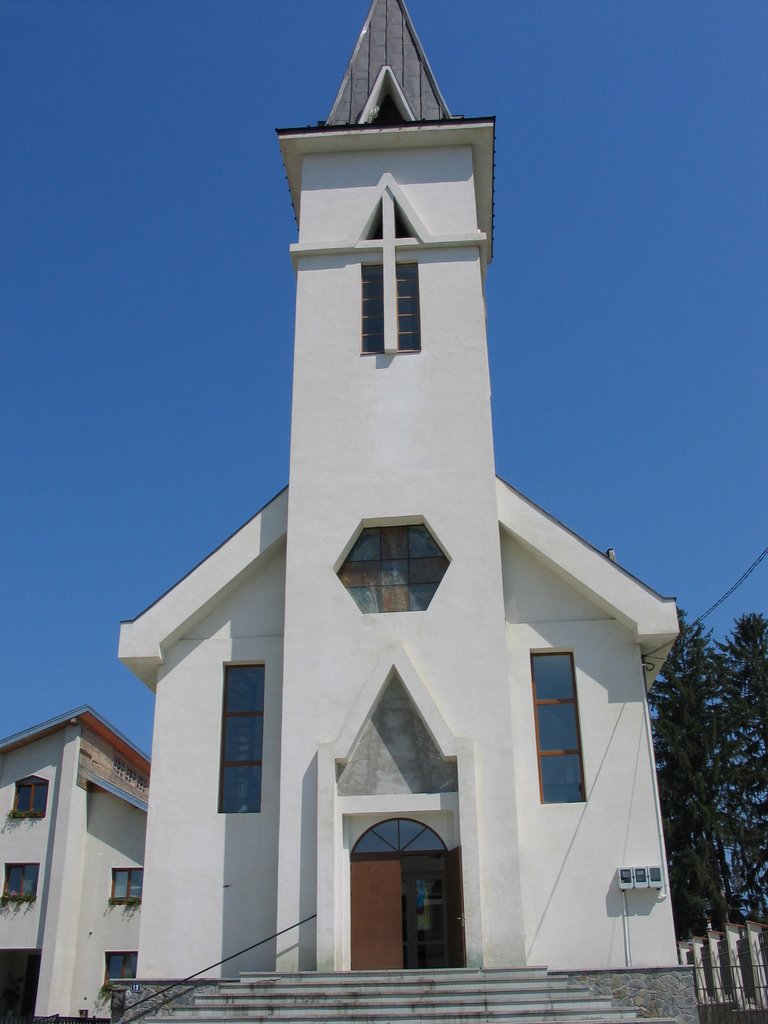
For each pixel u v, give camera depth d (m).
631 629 18.77
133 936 37.03
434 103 23.83
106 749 41.53
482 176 23.84
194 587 19.38
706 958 20.23
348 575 19.34
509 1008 13.85
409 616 18.47
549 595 19.19
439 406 20.27
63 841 37.31
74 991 36.31
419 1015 13.64
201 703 19.02
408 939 16.98
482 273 22.38
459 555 18.88
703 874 40.44
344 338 21.08
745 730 46.84
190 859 17.89
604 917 16.95
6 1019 35.66
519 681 18.67
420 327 21.08
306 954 16.28
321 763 17.23
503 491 19.66
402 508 19.41
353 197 22.50
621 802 17.67
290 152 23.02
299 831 17.08
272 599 19.73
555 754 18.27
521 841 17.53
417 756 17.56
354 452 19.97
